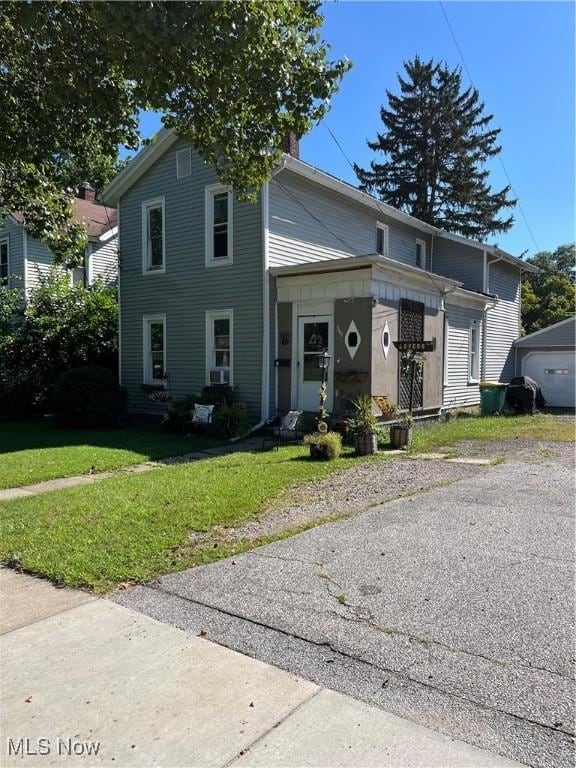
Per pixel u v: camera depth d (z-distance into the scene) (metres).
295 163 12.21
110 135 8.05
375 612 3.50
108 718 2.49
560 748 2.27
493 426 13.28
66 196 9.95
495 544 4.71
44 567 4.25
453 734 2.37
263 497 6.32
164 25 4.77
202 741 2.33
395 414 10.95
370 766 2.18
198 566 4.32
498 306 19.77
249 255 12.38
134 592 3.87
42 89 7.05
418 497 6.40
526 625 3.30
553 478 7.35
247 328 12.53
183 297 13.81
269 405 12.27
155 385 14.52
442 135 35.06
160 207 14.34
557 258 46.53
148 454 9.66
